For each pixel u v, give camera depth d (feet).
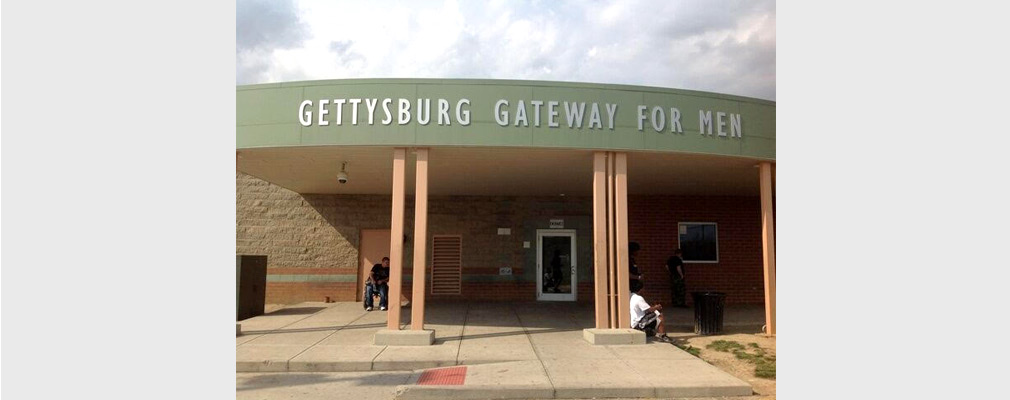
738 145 37.01
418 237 34.14
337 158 38.68
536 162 39.52
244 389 25.34
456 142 34.17
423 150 34.65
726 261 56.34
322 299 55.52
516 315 45.73
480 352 31.30
